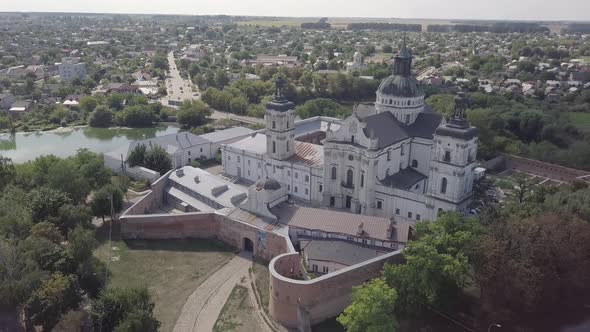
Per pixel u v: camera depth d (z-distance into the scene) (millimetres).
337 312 104125
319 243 118062
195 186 153875
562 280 103875
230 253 127562
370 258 111125
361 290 91000
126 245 130625
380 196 136000
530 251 97562
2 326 90625
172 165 184375
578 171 183625
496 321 98625
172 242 132750
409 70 148000
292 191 156000
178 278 116062
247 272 118938
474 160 125625
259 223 126312
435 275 97188
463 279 97000
